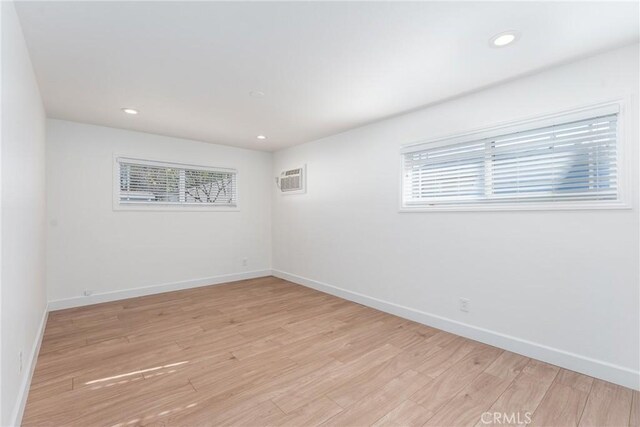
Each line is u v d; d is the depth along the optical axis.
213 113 3.25
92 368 2.20
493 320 2.56
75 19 1.67
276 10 1.61
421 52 2.03
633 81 1.90
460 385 1.99
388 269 3.43
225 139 4.44
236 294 4.19
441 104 2.92
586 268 2.09
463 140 2.75
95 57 2.09
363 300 3.72
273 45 1.95
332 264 4.18
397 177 3.32
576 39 1.86
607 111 1.99
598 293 2.04
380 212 3.52
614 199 2.01
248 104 2.99
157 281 4.20
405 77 2.39
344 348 2.54
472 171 2.74
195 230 4.55
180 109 3.13
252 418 1.68
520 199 2.42
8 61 1.42
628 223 1.93
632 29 1.75
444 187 2.96
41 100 2.81
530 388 1.95
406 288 3.24
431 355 2.41
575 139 2.16
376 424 1.64
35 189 2.39
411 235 3.19
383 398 1.86
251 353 2.46
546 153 2.30
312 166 4.51
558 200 2.24
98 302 3.74
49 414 1.70
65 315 3.30
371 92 2.68
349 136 3.90
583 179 2.13
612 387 1.94
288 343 2.64
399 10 1.60
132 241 4.00
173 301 3.85
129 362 2.29
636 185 1.90
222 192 4.87
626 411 1.72
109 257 3.83
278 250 5.25
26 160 1.94
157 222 4.20
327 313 3.42
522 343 2.38
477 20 1.68
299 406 1.79
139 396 1.88
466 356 2.38
